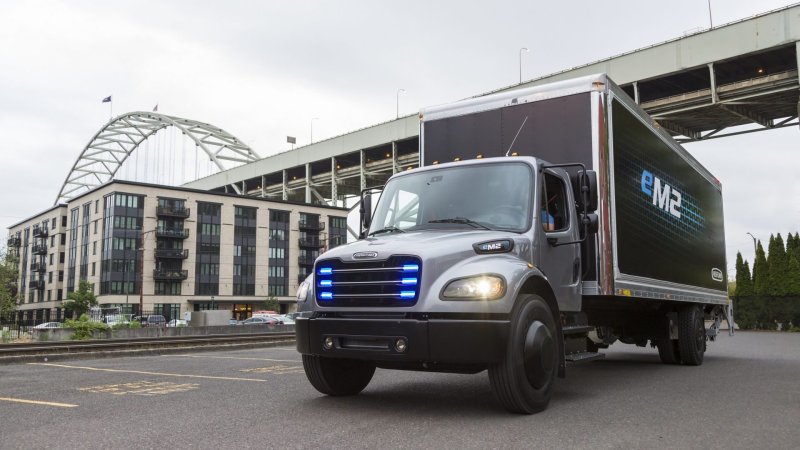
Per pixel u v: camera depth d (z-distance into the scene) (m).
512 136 8.45
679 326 11.62
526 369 5.93
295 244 94.75
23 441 4.87
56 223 99.19
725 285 15.26
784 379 9.18
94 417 5.91
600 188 7.76
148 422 5.62
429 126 9.23
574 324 7.52
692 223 12.13
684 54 52.03
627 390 7.88
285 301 93.00
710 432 5.13
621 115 8.59
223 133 127.88
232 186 116.06
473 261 5.96
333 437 4.96
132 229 80.44
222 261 87.44
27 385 8.75
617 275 8.02
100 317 67.56
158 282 82.00
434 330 5.60
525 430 5.21
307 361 6.92
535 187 6.87
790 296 38.34
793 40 46.28
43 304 101.19
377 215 7.60
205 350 17.88
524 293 6.22
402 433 5.11
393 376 9.52
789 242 43.62
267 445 4.68
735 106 54.12
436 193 7.29
